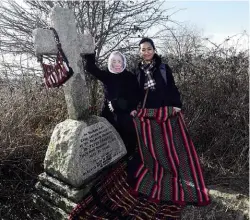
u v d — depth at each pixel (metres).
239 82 4.46
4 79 4.41
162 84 3.04
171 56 5.03
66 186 2.79
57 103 4.11
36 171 3.39
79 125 2.87
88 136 2.91
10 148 3.12
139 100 3.24
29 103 3.92
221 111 4.28
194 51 5.07
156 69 3.08
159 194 2.82
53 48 2.69
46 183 2.94
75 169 2.71
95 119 3.07
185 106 4.33
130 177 3.02
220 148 3.99
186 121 4.13
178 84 4.63
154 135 3.10
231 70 4.54
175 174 2.99
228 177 3.48
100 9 4.48
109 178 2.99
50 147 2.95
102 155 3.04
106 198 2.82
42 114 3.92
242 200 2.99
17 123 3.49
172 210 2.74
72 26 2.80
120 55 3.08
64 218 2.71
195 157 3.08
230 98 4.30
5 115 3.49
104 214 2.68
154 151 3.08
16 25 4.28
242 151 3.73
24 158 3.38
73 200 2.71
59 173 2.82
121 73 3.17
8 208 3.00
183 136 3.14
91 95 4.30
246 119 4.14
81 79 2.95
